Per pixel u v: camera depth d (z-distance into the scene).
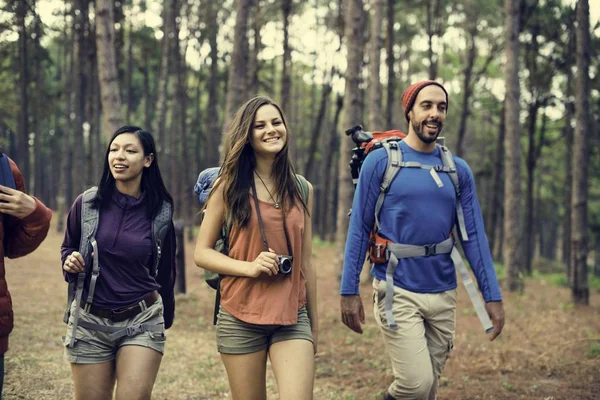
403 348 3.77
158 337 3.45
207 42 26.69
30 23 17.66
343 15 21.11
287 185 3.40
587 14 11.25
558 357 6.91
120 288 3.40
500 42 22.38
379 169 3.86
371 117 12.43
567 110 18.86
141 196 3.53
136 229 3.45
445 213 3.86
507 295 12.54
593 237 27.31
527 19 17.17
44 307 9.28
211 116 25.91
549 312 10.45
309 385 3.21
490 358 6.93
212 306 10.00
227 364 3.39
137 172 3.45
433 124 3.84
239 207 3.32
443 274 3.87
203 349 7.29
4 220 3.02
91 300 3.37
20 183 3.07
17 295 10.28
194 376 6.08
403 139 4.09
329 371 6.61
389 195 3.84
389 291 3.80
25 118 19.41
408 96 3.94
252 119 3.35
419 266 3.83
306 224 3.51
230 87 10.34
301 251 3.48
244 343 3.33
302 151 36.09
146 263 3.47
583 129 11.38
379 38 12.43
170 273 3.68
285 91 17.05
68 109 24.62
